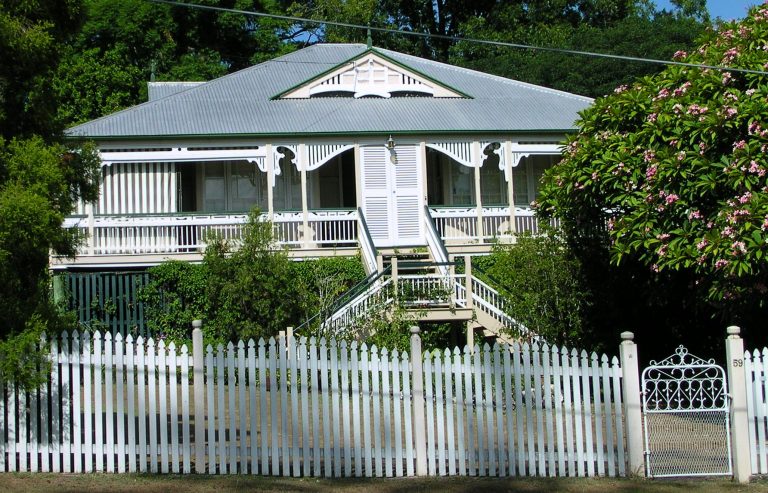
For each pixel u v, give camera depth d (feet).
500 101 94.99
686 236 48.88
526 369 41.57
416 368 41.04
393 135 85.25
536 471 41.65
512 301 59.52
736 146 48.21
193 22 150.61
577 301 58.54
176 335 75.15
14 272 39.19
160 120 85.25
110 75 127.44
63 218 39.93
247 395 44.55
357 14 158.92
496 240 73.51
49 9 42.37
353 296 68.69
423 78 95.61
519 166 95.20
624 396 41.65
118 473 39.83
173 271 75.87
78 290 74.90
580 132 56.75
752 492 39.32
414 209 86.12
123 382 39.99
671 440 42.86
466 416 42.04
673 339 60.39
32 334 38.42
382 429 40.81
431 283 65.72
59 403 39.86
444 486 39.32
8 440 39.68
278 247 77.36
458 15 166.30
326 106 91.40
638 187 51.49
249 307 66.74
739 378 41.55
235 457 40.29
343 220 82.89
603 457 41.65
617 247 51.26
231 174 90.43
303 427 40.55
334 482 39.60
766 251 45.09
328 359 44.93
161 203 83.15
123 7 141.08
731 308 49.37
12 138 41.11
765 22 54.29
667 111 51.62
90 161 44.19
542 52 144.15
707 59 54.13
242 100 92.89
